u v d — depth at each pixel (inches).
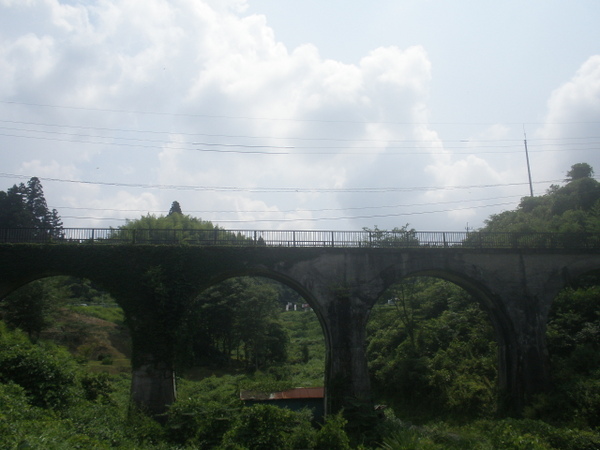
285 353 1991.9
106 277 909.2
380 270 1004.6
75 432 553.9
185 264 938.1
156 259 928.9
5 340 762.2
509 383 1029.2
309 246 992.9
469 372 1195.3
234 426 698.8
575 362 1009.5
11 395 574.2
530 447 671.1
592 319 1137.4
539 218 1675.7
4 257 897.5
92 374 954.1
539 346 1019.9
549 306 1044.5
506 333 1050.7
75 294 2506.2
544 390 983.6
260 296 1884.8
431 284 1800.0
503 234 1088.2
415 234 1046.4
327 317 964.6
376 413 898.1
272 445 665.0
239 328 1844.2
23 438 422.3
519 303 1036.5
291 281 995.9
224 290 1945.1
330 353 957.8
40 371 668.7
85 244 919.0
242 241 988.6
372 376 1478.8
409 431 801.6
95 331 1836.9
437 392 1200.8
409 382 1282.0
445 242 1055.0
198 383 1440.7
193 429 719.1
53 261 906.1
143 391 863.7
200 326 1876.2
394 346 1528.1
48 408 624.4
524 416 927.0
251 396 1010.7
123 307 902.4
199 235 1025.5
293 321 2965.1
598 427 788.0
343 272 992.9
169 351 888.3
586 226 1336.1
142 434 690.8
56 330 1711.4
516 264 1056.8
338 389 923.4
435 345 1395.2
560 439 735.7
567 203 1654.8
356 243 1015.0
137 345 884.6
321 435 698.8
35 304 1423.5
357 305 979.3
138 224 1919.3
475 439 809.5
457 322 1419.8
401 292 1498.5
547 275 1059.3
